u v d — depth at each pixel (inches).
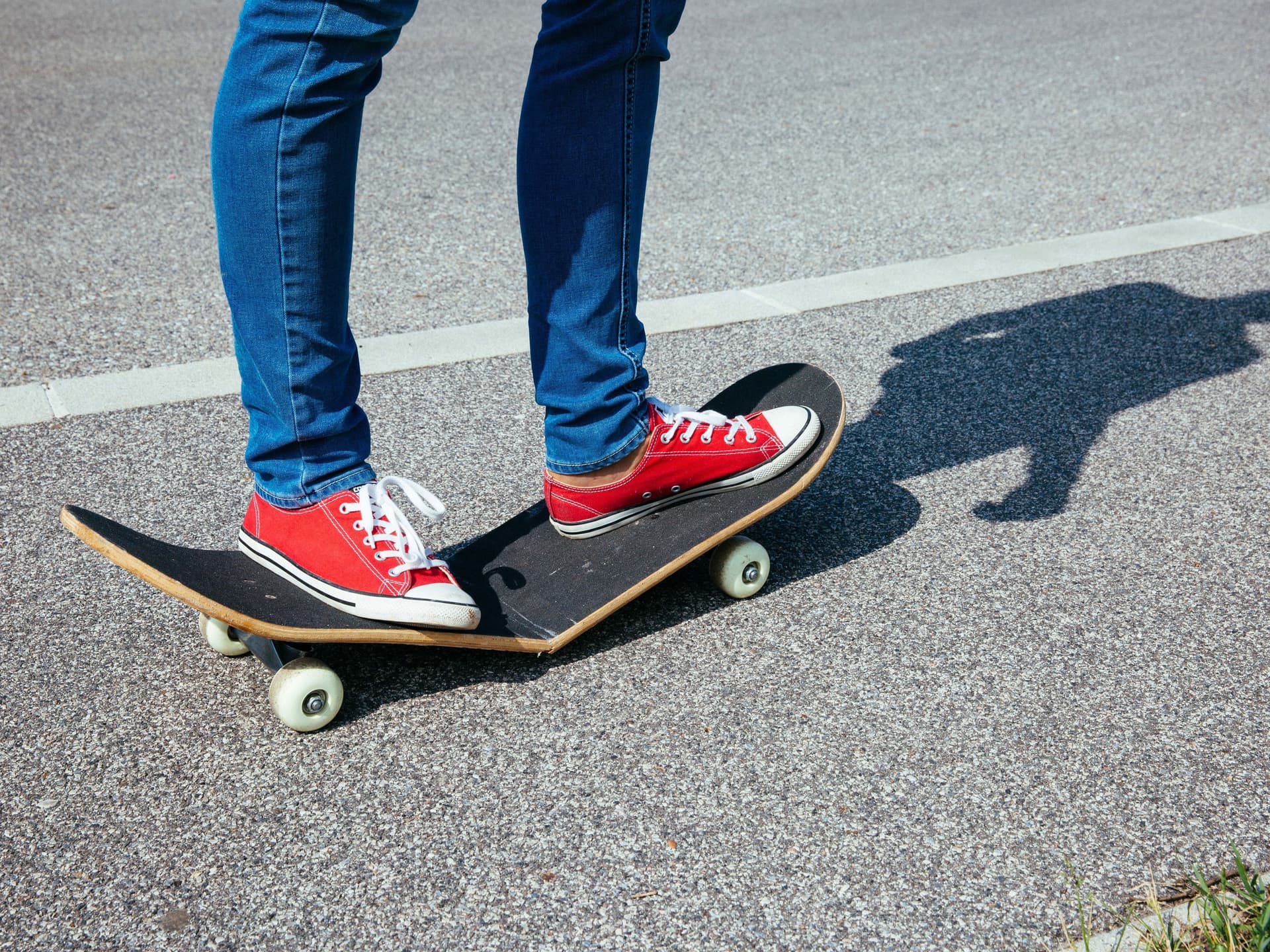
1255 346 127.0
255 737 69.9
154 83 242.7
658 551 78.7
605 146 69.7
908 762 67.5
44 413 112.6
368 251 157.5
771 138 209.3
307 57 58.7
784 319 136.0
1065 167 191.3
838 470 103.3
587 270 72.5
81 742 69.3
